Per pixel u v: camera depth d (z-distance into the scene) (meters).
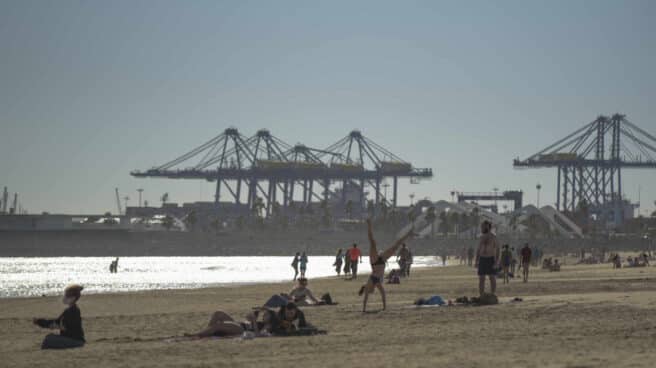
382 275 29.14
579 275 68.62
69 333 21.41
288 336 22.27
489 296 29.78
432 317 25.45
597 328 20.66
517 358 15.91
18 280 116.75
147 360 17.95
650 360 14.91
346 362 16.38
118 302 43.53
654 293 33.44
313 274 126.81
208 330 22.72
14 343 23.80
